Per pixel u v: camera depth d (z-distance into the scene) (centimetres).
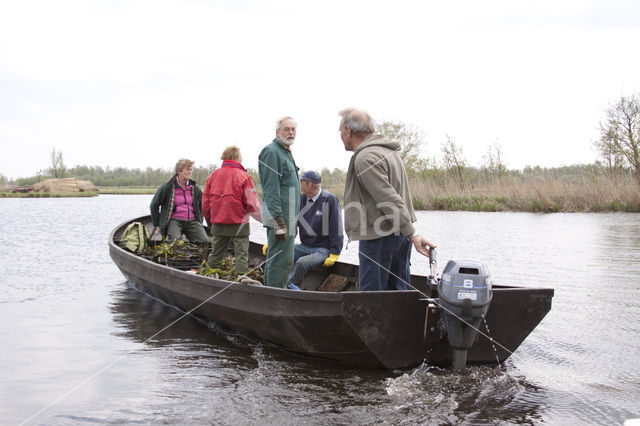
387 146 395
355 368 396
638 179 2133
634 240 1170
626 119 2306
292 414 312
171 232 767
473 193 2447
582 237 1241
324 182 2217
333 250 602
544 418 304
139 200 4884
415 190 2492
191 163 771
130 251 752
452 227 1523
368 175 375
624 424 297
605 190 2084
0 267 881
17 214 2498
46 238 1362
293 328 398
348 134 407
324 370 392
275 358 422
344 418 306
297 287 554
